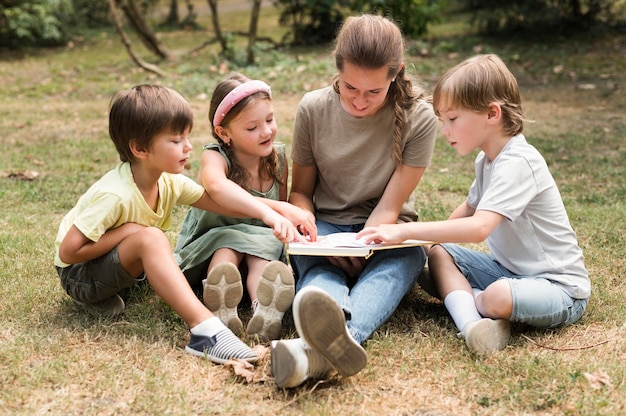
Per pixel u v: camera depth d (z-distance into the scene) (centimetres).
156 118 264
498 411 224
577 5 1259
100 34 1620
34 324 283
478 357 261
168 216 298
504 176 273
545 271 282
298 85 931
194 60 1158
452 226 267
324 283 272
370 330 265
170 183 292
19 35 1363
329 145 313
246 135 295
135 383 238
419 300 321
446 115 281
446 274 290
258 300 270
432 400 233
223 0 2462
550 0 1264
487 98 272
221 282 269
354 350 233
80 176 541
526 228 282
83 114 816
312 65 1002
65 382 237
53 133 709
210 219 315
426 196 494
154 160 271
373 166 310
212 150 307
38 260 356
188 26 1750
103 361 252
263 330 270
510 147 280
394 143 301
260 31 1611
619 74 980
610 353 262
